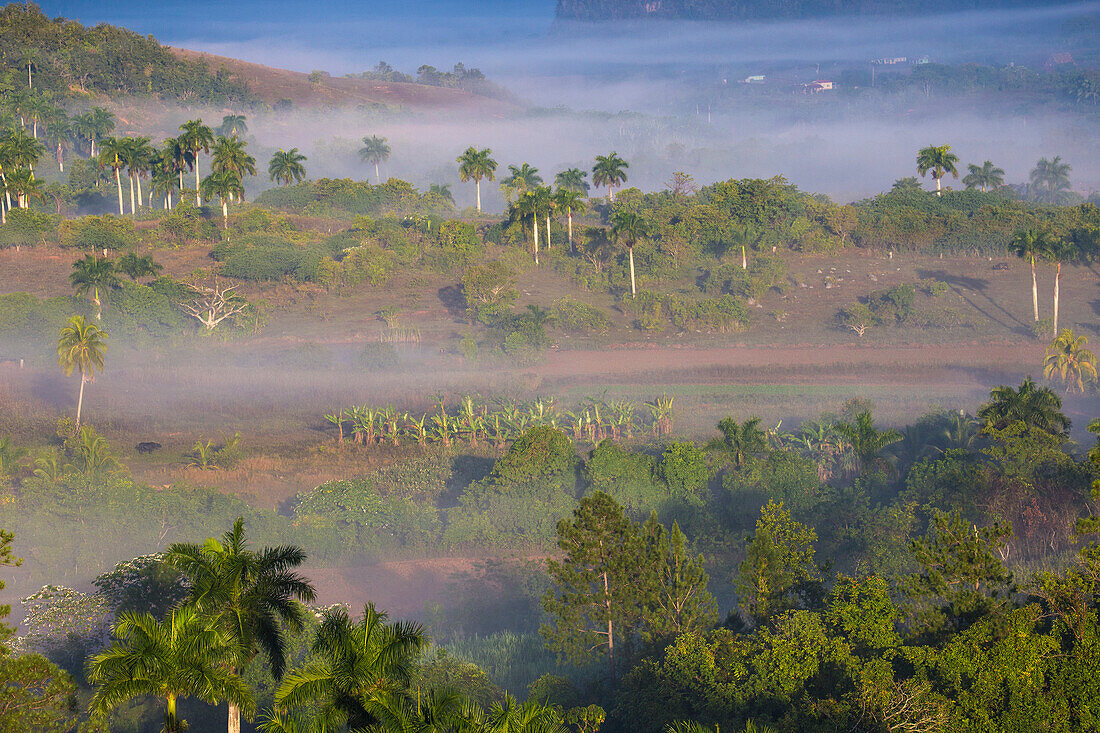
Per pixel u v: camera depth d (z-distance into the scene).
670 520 54.16
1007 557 47.75
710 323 110.56
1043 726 27.41
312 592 25.12
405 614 44.75
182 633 22.47
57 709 25.03
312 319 111.25
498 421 72.38
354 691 21.55
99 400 82.06
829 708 28.36
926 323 108.69
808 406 80.88
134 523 50.16
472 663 36.38
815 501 55.00
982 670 28.64
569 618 36.28
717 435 72.31
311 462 67.38
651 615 35.81
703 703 30.33
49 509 50.56
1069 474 52.19
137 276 106.12
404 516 53.81
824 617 32.41
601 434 74.31
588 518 36.19
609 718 33.66
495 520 54.78
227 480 63.22
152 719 33.16
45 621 34.75
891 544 48.03
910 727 27.28
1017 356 96.38
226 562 24.17
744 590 36.06
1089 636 28.89
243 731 32.03
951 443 61.84
